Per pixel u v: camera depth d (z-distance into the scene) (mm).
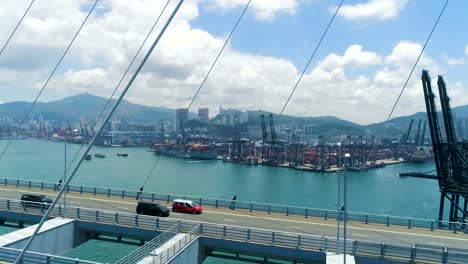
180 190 144250
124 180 165000
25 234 38656
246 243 38312
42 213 46656
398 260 33406
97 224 43625
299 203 127250
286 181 168875
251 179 172500
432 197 143875
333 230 43031
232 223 45156
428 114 79750
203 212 51312
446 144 79000
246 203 53156
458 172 79250
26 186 67312
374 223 47344
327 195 141125
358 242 34875
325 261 35344
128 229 42594
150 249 35125
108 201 56375
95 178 168625
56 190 64500
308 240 36781
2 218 47812
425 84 79562
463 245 38094
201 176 179750
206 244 39781
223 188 150125
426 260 32844
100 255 56094
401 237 40906
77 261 30812
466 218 73062
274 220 47406
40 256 33156
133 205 53875
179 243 36750
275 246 37406
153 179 169000
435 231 44031
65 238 42812
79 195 60625
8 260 32531
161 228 41812
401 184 170625
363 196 142750
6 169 182750
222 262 53000
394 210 122875
